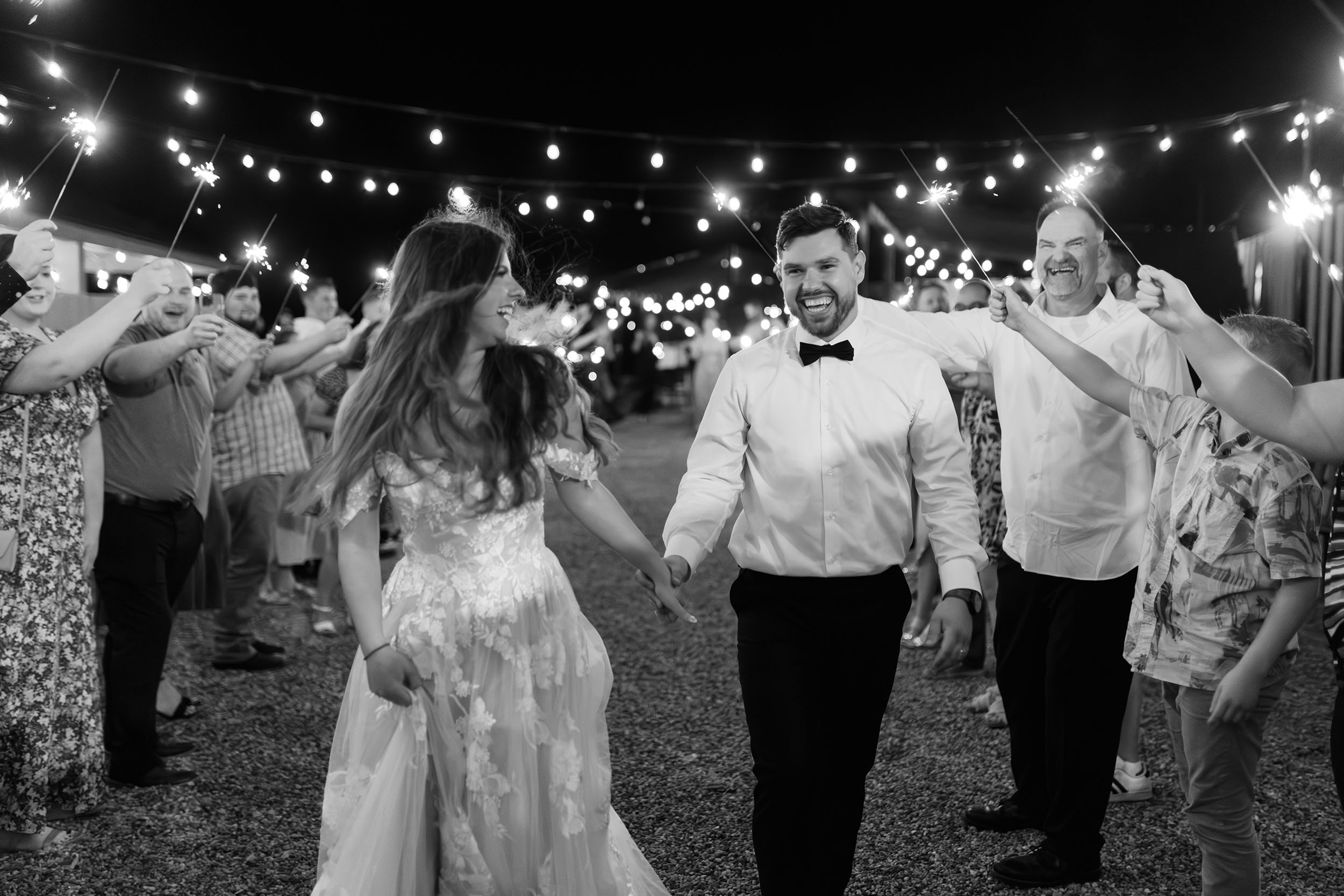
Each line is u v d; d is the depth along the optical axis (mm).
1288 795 4035
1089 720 3416
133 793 4223
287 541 7000
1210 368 2297
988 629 6918
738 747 4688
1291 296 8430
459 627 2520
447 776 2504
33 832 3666
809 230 3078
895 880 3451
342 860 2393
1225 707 2609
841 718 3043
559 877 2535
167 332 4652
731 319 19109
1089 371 3070
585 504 2740
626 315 19453
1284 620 2578
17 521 3648
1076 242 3641
